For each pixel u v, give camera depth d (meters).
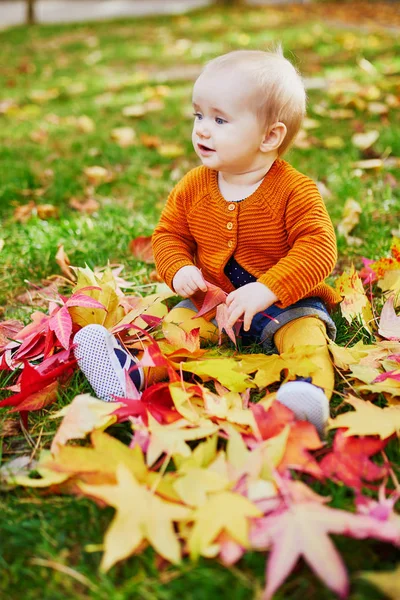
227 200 1.73
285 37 6.95
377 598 1.06
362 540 1.17
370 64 5.23
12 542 1.22
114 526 1.12
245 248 1.74
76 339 1.58
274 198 1.69
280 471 1.25
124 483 1.18
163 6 12.62
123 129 3.86
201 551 1.09
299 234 1.67
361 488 1.27
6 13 12.09
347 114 3.93
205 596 1.07
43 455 1.34
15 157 3.54
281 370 1.59
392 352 1.68
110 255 2.40
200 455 1.28
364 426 1.34
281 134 1.66
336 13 9.43
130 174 3.19
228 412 1.40
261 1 12.00
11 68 6.31
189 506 1.19
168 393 1.52
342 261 2.35
